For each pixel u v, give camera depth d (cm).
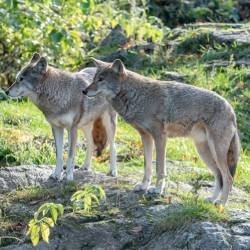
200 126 1422
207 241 1297
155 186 1429
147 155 1445
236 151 1421
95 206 1412
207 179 1594
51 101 1518
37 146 1739
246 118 1933
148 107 1426
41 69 1515
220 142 1404
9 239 1384
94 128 1575
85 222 1384
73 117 1518
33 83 1516
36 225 1220
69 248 1353
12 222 1417
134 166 1689
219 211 1358
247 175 1655
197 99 1418
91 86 1441
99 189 1238
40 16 1952
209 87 2034
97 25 2067
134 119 1438
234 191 1530
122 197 1427
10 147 1709
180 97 1424
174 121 1424
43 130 1838
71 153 1520
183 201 1399
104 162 1709
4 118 1883
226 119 1408
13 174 1547
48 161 1686
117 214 1391
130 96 1434
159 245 1323
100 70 1444
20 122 1867
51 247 1358
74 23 2052
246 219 1347
